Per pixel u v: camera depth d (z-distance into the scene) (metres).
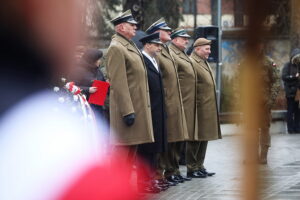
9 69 2.66
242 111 1.64
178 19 24.88
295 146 18.97
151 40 11.05
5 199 3.77
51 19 2.01
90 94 10.03
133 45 10.57
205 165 14.85
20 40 2.24
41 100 3.30
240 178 1.84
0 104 3.14
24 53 2.35
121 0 20.08
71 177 4.91
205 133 13.06
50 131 4.26
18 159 3.73
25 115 3.39
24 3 2.05
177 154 12.10
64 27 2.02
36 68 2.54
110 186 5.87
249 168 1.82
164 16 24.70
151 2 24.36
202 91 13.18
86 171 5.31
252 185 1.82
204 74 13.20
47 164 4.26
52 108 4.20
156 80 11.05
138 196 10.35
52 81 3.01
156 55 11.78
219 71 22.11
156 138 10.92
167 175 11.93
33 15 2.04
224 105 23.02
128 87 10.32
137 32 13.22
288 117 24.42
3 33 2.22
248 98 1.60
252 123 1.60
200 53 13.35
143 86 10.48
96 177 5.52
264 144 14.44
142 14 21.16
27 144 3.74
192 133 12.66
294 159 15.27
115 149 10.35
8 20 2.14
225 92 22.69
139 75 10.44
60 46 2.14
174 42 12.95
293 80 24.30
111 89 10.30
